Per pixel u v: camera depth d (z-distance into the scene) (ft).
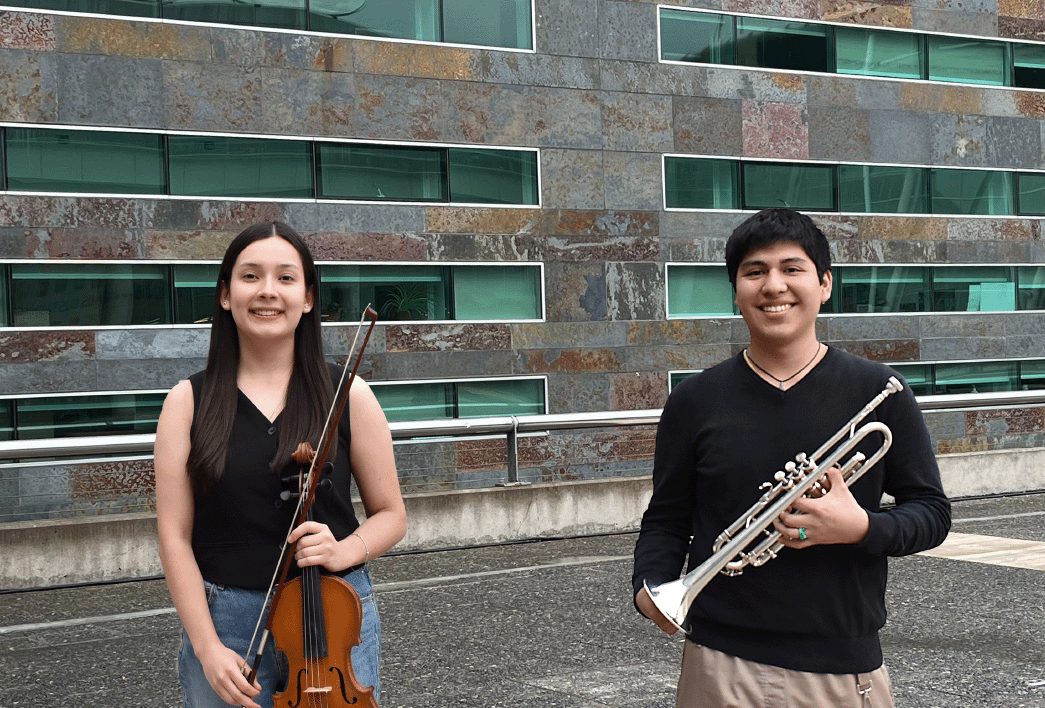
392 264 54.34
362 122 53.57
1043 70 69.26
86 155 48.80
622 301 58.65
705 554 8.40
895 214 65.36
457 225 55.42
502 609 21.86
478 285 56.13
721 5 61.57
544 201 57.31
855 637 8.11
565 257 57.52
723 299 61.31
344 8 53.47
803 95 63.05
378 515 9.04
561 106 57.72
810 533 7.67
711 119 61.00
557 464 33.58
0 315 47.50
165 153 50.06
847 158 64.13
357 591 8.77
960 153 66.90
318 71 52.80
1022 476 40.19
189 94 50.37
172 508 8.70
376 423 9.09
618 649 18.69
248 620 8.62
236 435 8.70
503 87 56.49
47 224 47.96
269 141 51.98
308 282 9.03
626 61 59.21
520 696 16.08
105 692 16.79
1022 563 25.55
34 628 21.22
